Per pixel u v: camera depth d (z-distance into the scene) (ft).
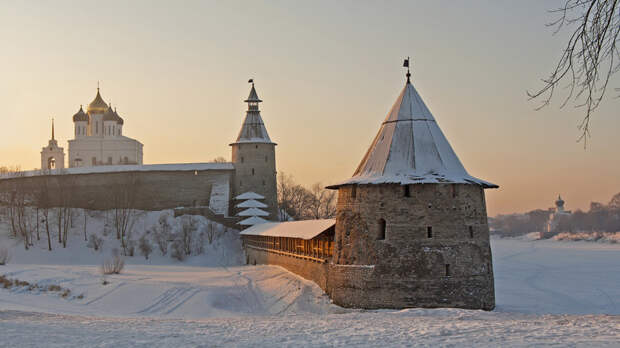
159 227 264.11
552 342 44.98
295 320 69.77
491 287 111.55
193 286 149.28
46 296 143.43
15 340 47.67
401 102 119.75
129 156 421.59
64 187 297.33
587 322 58.59
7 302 128.36
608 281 219.41
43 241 253.03
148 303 133.80
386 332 53.06
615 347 42.37
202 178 301.63
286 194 360.69
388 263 107.86
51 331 53.47
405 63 123.13
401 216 108.58
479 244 110.11
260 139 301.22
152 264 229.45
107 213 289.33
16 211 280.10
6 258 228.63
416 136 114.83
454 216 107.86
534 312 119.75
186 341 48.34
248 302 136.77
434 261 105.91
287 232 165.99
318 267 136.15
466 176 112.68
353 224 114.62
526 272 261.65
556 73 40.11
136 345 46.24
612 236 600.39
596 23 38.65
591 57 39.04
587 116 39.63
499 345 44.45
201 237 251.19
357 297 110.93
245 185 298.56
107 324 61.87
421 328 55.47
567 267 290.35
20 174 308.40
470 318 71.92
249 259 226.99
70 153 419.95
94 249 246.68
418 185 108.68
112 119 427.33
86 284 157.99
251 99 304.71
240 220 269.03
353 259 113.39
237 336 51.39
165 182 302.45
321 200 354.54
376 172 113.60
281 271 168.76
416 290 105.40
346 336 50.88
